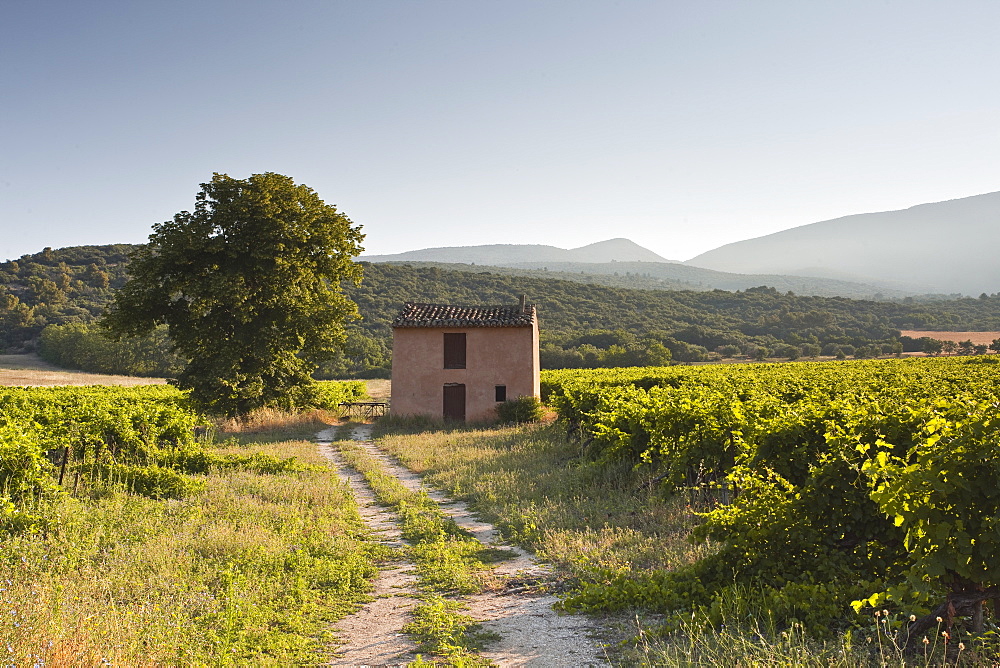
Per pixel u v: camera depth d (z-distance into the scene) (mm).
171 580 7824
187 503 12391
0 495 10086
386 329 97750
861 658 5188
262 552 9148
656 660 5520
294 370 32312
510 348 32625
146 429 16688
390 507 13516
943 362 50938
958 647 5195
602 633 6449
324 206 31531
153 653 5586
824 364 53219
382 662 6016
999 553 5113
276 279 29062
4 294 105750
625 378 35906
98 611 6266
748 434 8859
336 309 31547
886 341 106812
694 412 12695
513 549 10000
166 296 29328
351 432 29859
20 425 13477
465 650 6180
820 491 6977
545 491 13742
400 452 21844
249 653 6031
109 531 9836
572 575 8320
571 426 21891
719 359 103500
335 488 14688
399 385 32562
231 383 28938
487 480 15383
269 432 28297
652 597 6977
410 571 9000
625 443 14914
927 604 5566
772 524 7121
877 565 6707
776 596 6320
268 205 28875
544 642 6320
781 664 5035
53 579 7277
